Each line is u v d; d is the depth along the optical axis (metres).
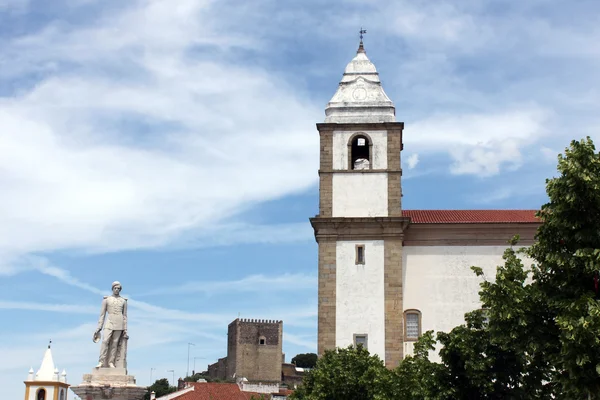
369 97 58.41
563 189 33.81
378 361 48.91
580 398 32.25
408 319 55.00
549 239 35.00
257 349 170.38
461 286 55.44
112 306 32.59
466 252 55.97
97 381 31.73
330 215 56.22
